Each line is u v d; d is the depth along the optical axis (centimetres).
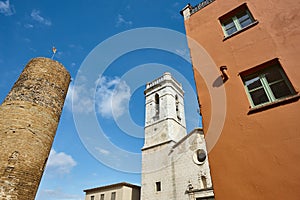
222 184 532
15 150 1209
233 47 752
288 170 451
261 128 537
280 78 593
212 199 1673
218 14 911
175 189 1988
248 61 676
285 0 705
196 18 1009
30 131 1319
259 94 617
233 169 533
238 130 579
